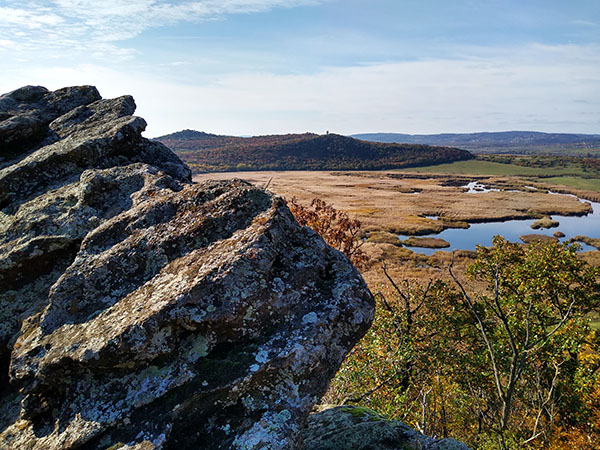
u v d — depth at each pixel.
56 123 11.24
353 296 5.89
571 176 197.75
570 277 19.06
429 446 6.33
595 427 16.72
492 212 90.31
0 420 5.52
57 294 5.68
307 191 125.50
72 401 4.97
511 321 18.09
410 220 78.94
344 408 7.46
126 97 12.32
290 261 5.91
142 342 4.86
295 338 5.23
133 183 7.91
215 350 5.16
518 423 17.70
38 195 8.23
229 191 6.57
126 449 4.42
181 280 5.34
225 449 4.58
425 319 19.03
